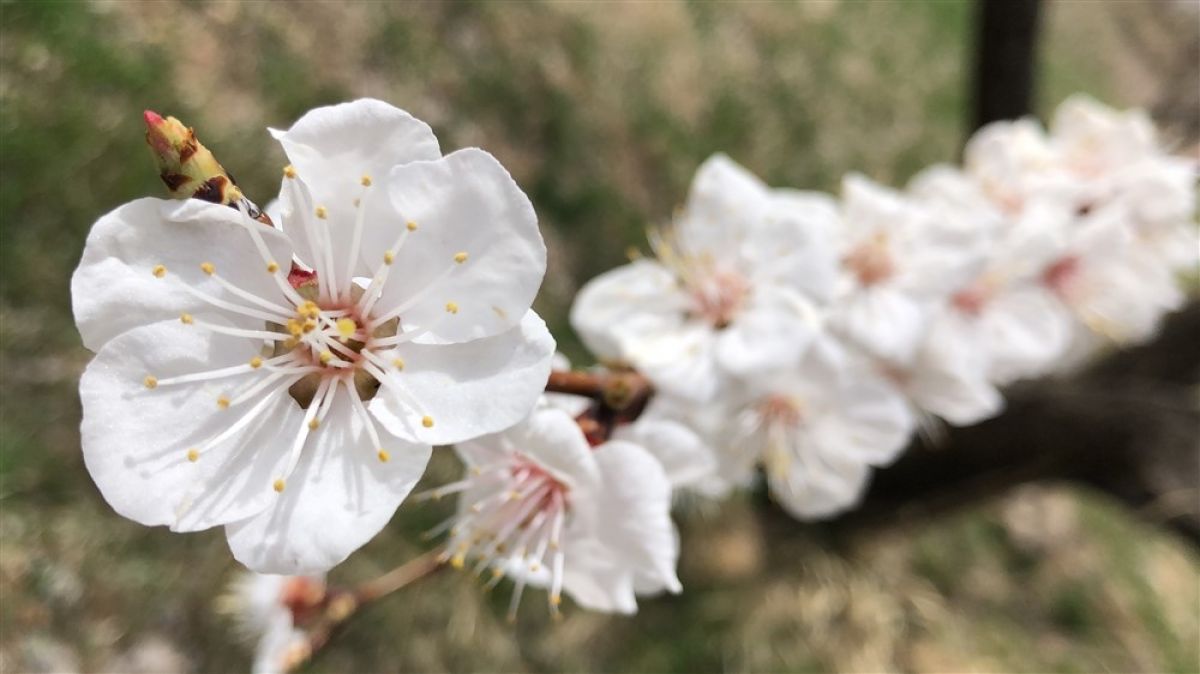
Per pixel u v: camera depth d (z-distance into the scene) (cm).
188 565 18
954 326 12
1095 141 13
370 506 5
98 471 5
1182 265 13
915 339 11
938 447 18
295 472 5
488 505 7
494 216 5
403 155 5
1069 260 13
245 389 6
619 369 10
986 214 12
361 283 6
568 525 8
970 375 12
